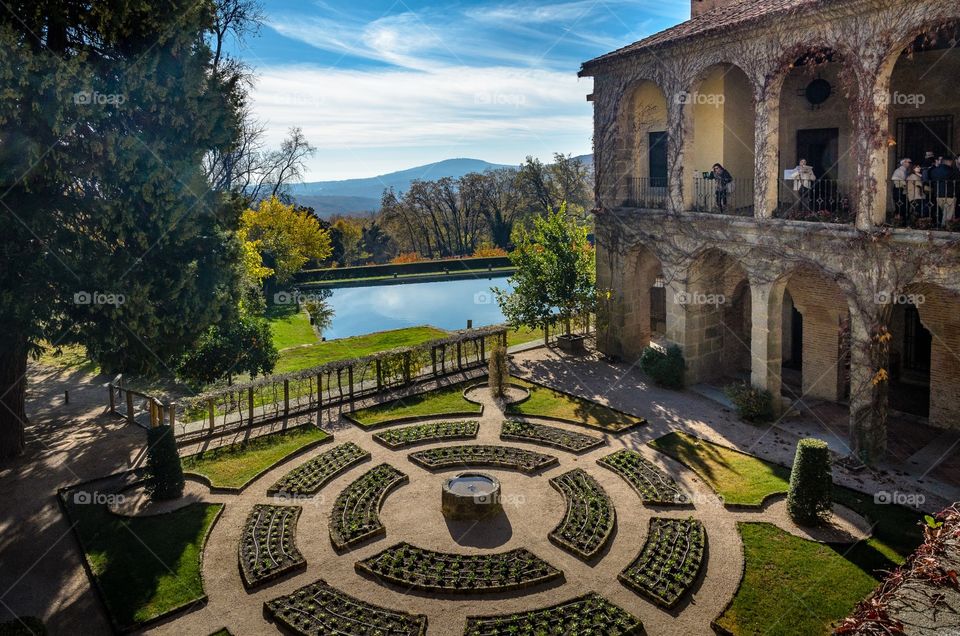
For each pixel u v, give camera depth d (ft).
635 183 77.87
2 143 43.32
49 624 35.37
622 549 41.32
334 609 36.11
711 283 70.38
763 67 56.29
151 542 42.86
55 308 48.39
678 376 69.92
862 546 40.57
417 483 50.93
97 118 46.14
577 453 55.36
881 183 49.55
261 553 41.16
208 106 50.57
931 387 57.88
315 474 52.08
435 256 284.20
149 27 47.47
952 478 48.88
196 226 51.47
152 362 53.16
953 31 53.01
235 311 58.03
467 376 76.43
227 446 57.72
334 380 76.74
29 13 43.24
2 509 47.47
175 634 34.53
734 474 50.60
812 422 60.70
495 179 261.65
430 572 39.17
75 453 56.75
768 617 34.68
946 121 56.54
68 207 48.88
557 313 86.53
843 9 48.70
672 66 65.77
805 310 66.33
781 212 62.59
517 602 36.63
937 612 20.85
